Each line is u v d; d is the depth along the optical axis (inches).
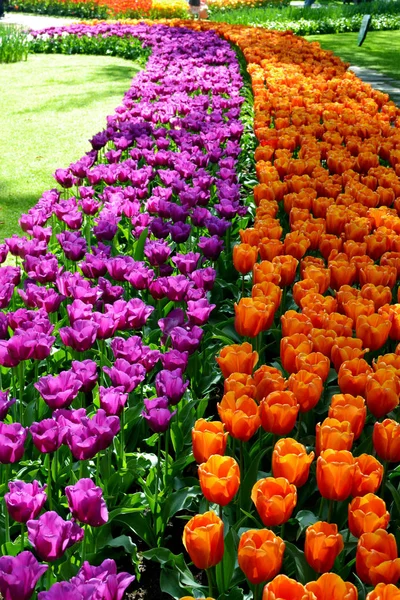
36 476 122.8
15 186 320.2
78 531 86.9
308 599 70.0
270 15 1061.8
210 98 411.5
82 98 539.2
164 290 152.0
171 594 103.4
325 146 267.4
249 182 291.6
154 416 111.7
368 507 86.0
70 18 1179.3
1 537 107.7
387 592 71.8
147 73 436.5
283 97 350.3
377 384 107.3
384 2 1134.4
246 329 127.6
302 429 130.0
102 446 100.4
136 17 1102.4
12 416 136.5
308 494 119.8
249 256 156.0
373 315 128.8
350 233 177.0
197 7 1106.7
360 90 377.4
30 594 77.3
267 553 76.9
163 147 281.9
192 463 144.9
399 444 97.2
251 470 110.4
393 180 220.5
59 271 160.6
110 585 74.5
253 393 107.9
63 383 109.8
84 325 124.6
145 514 121.9
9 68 698.2
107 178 240.8
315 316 133.3
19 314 137.4
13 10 1306.6
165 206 210.4
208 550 80.3
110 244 206.8
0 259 164.9
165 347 152.9
